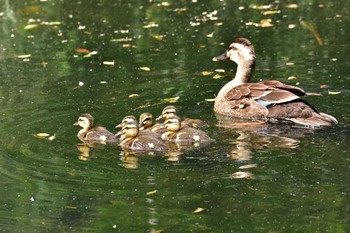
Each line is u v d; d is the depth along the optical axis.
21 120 15.50
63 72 18.88
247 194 11.53
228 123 15.16
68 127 15.06
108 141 14.23
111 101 16.50
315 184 11.77
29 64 19.70
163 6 24.78
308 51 19.34
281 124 14.89
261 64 18.61
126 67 18.97
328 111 15.41
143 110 15.89
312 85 16.88
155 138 14.10
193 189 11.80
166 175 12.41
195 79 17.84
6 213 11.35
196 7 24.47
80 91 17.27
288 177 12.06
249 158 12.96
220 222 10.73
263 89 15.70
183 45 20.59
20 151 13.79
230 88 16.56
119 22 23.17
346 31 20.81
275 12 23.25
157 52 20.11
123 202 11.49
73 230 10.73
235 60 17.27
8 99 16.92
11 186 12.25
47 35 22.25
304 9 23.44
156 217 10.97
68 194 11.86
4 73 19.03
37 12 24.66
